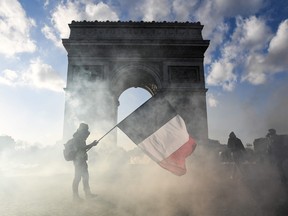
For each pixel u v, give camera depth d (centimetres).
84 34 4666
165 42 4603
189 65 4634
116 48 4634
